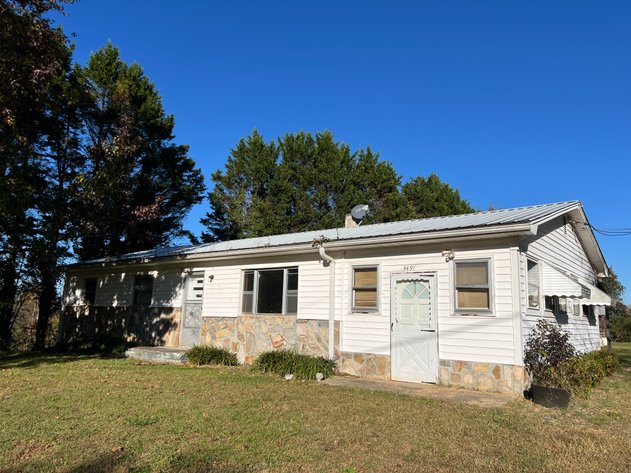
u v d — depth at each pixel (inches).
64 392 314.7
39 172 683.4
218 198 1171.3
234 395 310.8
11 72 418.3
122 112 863.7
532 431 236.7
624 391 370.9
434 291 390.0
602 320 721.6
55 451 193.5
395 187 1181.7
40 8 424.8
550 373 336.5
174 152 1003.9
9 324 779.4
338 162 1126.4
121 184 773.3
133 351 552.7
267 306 508.4
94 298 722.8
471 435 226.7
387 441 214.8
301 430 229.3
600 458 197.0
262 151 1143.6
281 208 1093.8
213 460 185.2
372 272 434.0
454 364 369.4
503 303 352.5
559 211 413.7
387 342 410.6
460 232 365.7
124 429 225.6
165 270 621.0
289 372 404.2
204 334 553.0
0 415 250.4
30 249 605.6
